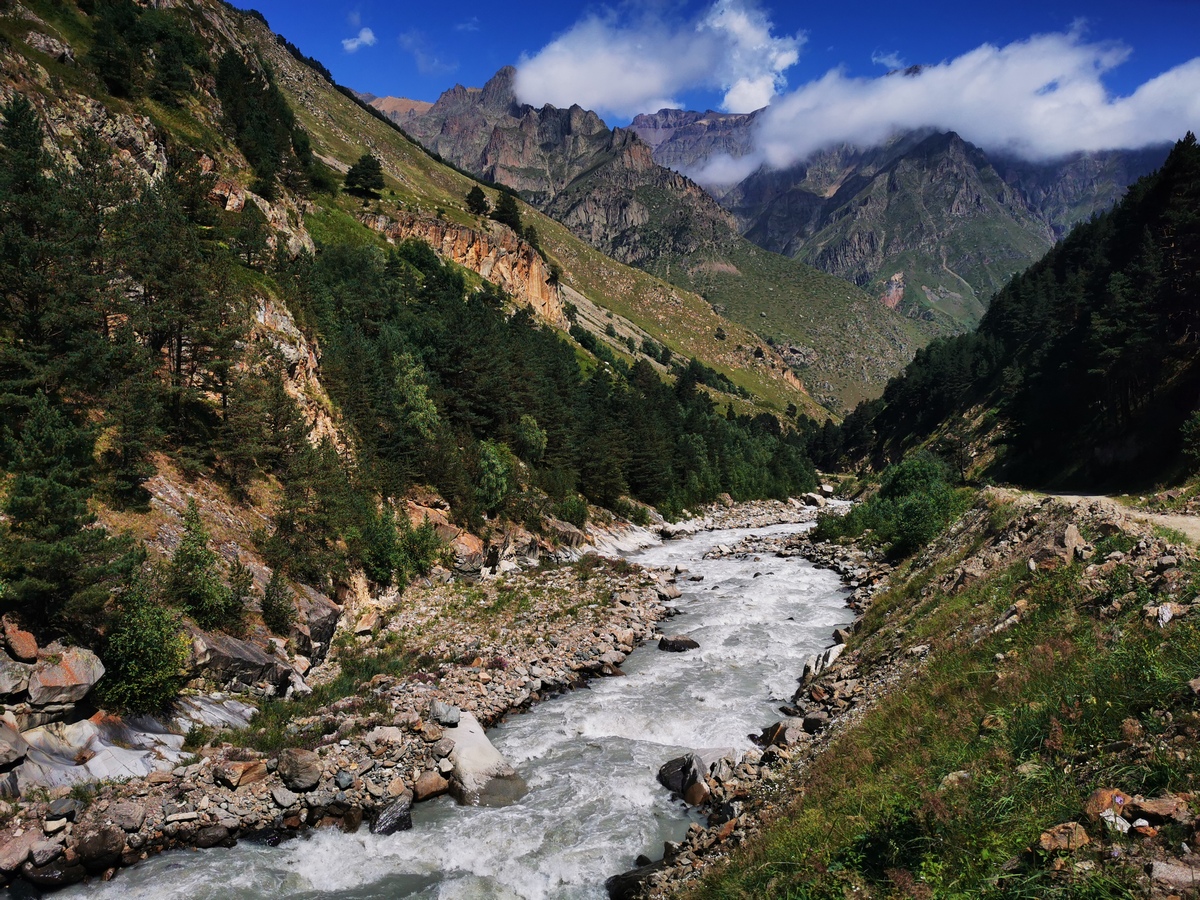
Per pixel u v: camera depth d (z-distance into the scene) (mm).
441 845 17734
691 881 14391
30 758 17281
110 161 48688
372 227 147125
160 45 79562
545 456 79000
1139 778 9422
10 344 27016
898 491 67938
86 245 30531
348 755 21062
